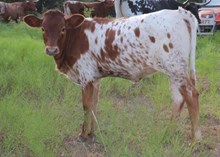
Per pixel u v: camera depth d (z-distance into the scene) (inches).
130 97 219.9
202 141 167.0
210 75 248.4
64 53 176.2
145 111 188.2
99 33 171.8
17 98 195.9
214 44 362.9
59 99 205.5
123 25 168.2
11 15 582.9
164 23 161.2
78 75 177.2
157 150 152.3
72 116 182.2
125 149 151.4
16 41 293.7
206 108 200.5
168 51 161.2
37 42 301.7
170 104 201.5
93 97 177.0
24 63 245.3
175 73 162.6
